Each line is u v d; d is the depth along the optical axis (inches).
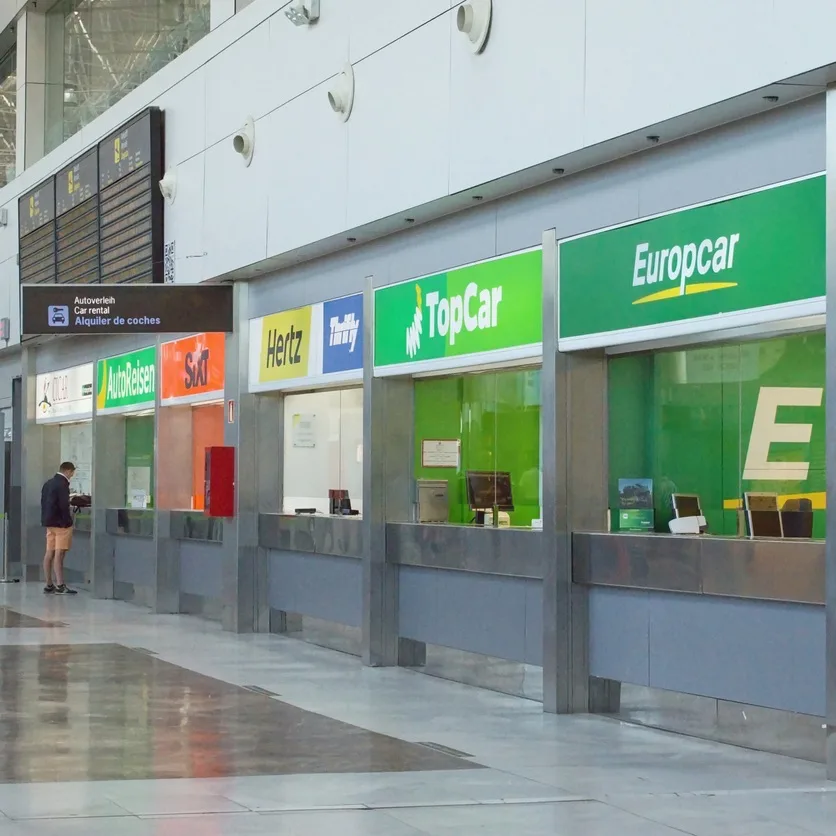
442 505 531.2
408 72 502.6
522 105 436.5
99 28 879.1
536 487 463.5
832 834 272.2
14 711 429.4
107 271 815.1
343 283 587.8
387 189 514.3
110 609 802.8
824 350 357.7
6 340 1037.2
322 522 603.5
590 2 406.0
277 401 679.7
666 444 418.9
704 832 273.1
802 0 331.6
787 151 356.2
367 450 556.1
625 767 346.0
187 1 742.5
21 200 994.7
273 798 301.7
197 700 454.3
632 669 417.4
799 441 365.1
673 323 391.2
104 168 818.2
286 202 597.3
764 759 358.3
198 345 732.0
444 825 276.5
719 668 381.7
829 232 337.7
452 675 513.7
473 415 509.4
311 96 576.7
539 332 451.5
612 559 421.1
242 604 669.9
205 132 686.5
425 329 519.5
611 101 396.2
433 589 524.7
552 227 448.1
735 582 372.2
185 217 709.9
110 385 879.1
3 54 1098.7
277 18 608.4
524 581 464.8
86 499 944.9
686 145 391.2
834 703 334.3
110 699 455.5
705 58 361.4
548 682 438.0
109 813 284.2
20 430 1081.4
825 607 343.3
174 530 772.0
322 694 472.1
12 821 275.9
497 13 450.9
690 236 387.2
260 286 669.3
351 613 582.9
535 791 313.6
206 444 743.1
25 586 979.3
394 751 364.8
